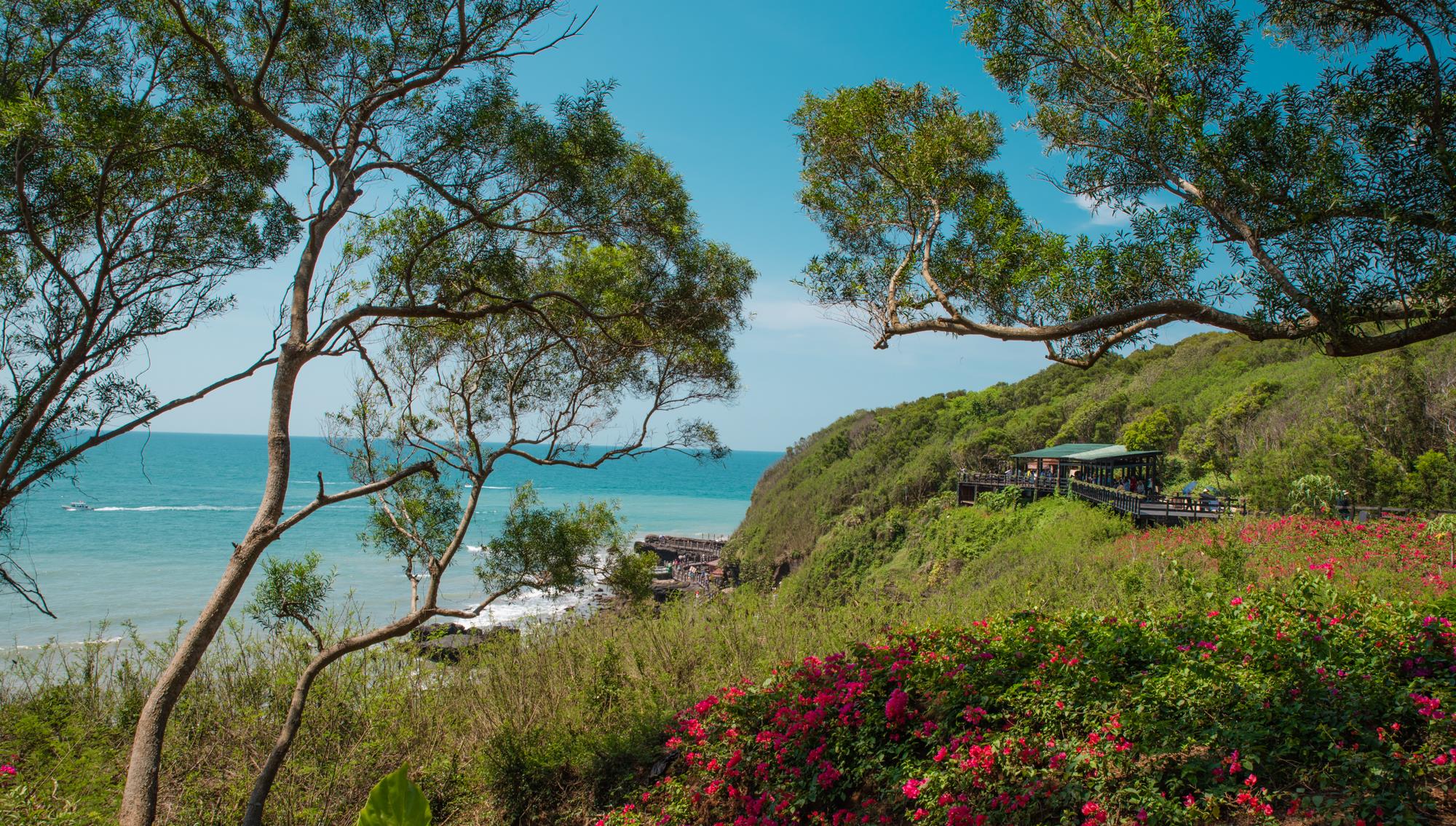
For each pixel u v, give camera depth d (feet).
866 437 189.26
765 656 29.30
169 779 23.03
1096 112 19.54
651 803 20.99
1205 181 16.33
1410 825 10.38
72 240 20.72
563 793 22.94
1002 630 23.15
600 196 23.36
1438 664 15.48
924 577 84.64
